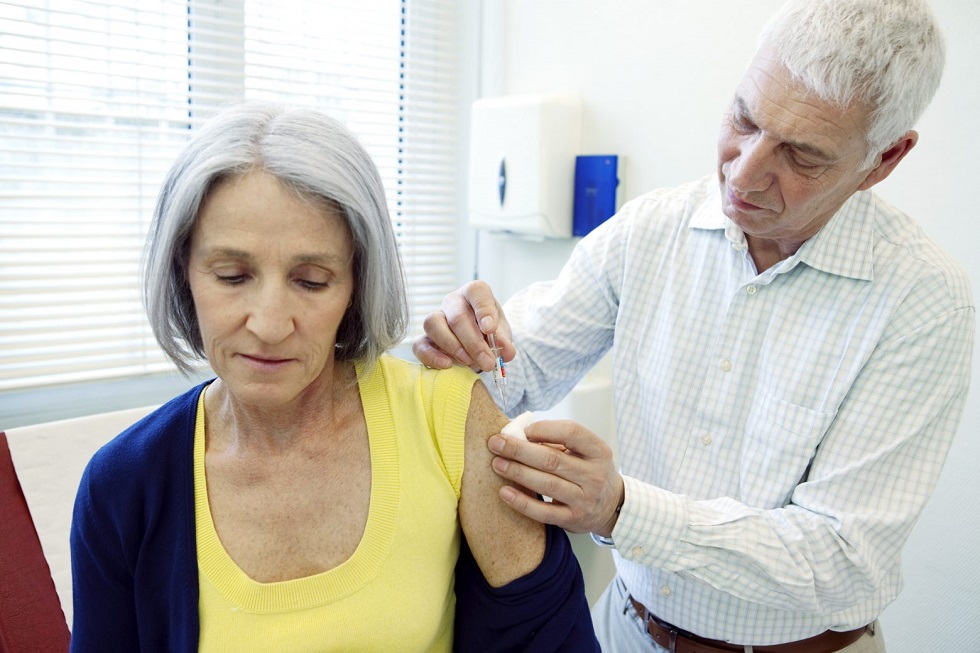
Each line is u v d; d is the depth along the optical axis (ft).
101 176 6.31
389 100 7.91
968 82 4.61
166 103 6.44
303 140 2.49
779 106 3.05
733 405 3.86
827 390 3.58
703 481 3.95
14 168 5.96
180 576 2.73
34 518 5.00
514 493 2.92
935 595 5.07
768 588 3.38
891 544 3.41
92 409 6.47
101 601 2.90
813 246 3.59
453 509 2.97
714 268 3.95
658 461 4.11
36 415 6.23
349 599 2.74
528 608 2.91
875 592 3.50
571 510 2.99
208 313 2.53
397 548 2.82
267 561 2.77
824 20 2.96
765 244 3.75
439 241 8.42
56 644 4.84
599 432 6.66
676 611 3.95
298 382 2.60
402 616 2.80
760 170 3.17
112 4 6.06
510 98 6.91
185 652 2.70
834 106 2.96
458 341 3.18
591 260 4.42
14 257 6.00
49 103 5.98
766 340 3.77
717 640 3.88
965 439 4.85
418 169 8.12
